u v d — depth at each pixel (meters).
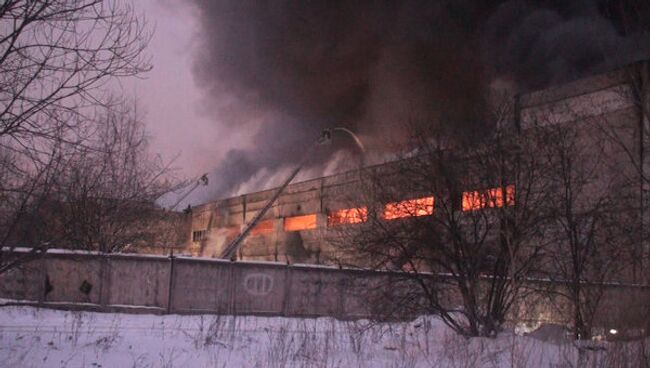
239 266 22.92
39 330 12.77
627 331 10.66
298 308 22.86
